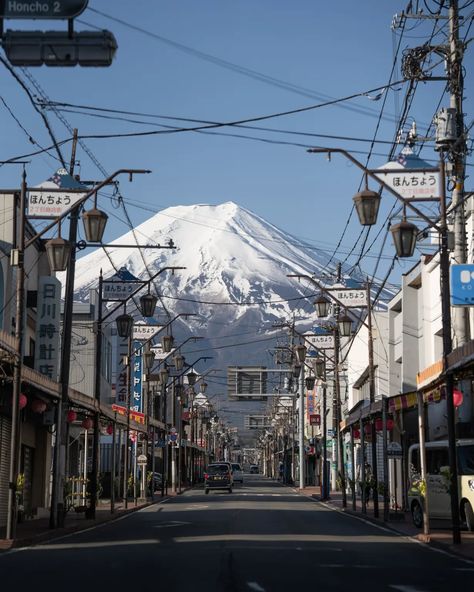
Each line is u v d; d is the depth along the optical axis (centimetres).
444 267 2205
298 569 1627
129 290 3566
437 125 2445
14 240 3306
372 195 1880
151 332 4603
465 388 3553
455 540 2203
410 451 3186
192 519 3406
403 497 4109
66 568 1655
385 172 1967
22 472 3650
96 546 2225
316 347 4766
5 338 2230
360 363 6369
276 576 1508
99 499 5094
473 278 2161
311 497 6056
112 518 3606
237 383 7738
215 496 6216
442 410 3788
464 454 2766
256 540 2352
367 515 3575
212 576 1502
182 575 1520
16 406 2339
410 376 4722
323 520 3356
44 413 3400
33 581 1444
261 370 7744
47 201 2200
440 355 4266
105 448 6400
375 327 5678
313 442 8675
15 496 2327
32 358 3669
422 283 4531
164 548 2111
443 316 2214
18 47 1148
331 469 8238
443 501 2816
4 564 1747
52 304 3572
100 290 3594
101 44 1150
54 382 2838
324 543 2277
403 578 1503
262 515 3669
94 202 2191
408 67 2531
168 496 6319
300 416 8006
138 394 6244
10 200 3409
